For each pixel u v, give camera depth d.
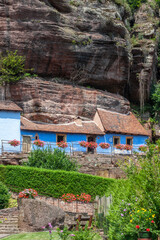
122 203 14.84
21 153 28.80
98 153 35.59
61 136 34.56
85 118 37.06
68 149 34.25
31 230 18.39
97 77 38.84
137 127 39.59
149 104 43.72
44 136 33.31
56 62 36.44
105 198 18.55
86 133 35.34
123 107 40.19
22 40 34.75
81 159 30.98
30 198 19.66
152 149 15.16
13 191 23.38
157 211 13.77
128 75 41.06
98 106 38.00
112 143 37.09
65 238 13.91
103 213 18.50
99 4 40.84
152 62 42.75
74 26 37.94
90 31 38.66
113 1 43.19
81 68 37.66
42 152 26.75
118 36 40.28
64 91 36.09
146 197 14.15
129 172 15.75
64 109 35.75
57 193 23.91
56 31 35.91
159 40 47.00
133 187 15.34
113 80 39.88
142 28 44.53
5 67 34.00
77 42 37.03
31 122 33.56
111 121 37.69
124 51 39.88
